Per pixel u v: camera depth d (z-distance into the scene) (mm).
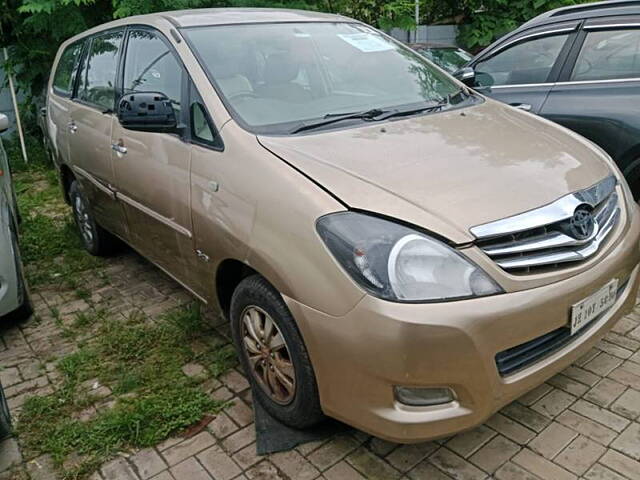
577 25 4086
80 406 2836
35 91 8336
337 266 2010
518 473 2236
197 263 2900
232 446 2496
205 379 2975
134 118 2848
